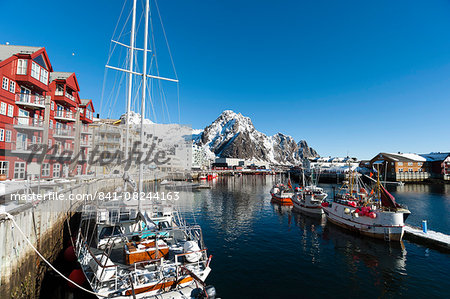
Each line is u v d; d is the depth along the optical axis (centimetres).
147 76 1466
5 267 948
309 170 12156
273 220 3048
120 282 867
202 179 11150
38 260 1297
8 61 2362
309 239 2217
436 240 1922
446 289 1293
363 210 2323
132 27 1622
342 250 1911
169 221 1414
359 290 1288
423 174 9256
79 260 1078
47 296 1274
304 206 3541
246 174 19875
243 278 1423
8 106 2341
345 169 10550
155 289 853
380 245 2020
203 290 884
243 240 2188
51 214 1554
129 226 1313
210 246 2016
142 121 1312
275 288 1305
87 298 1123
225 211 3688
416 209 3800
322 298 1207
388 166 9656
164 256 980
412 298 1209
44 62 2772
